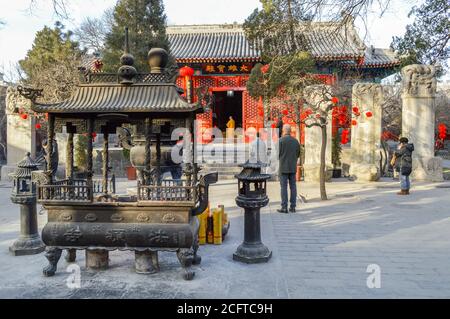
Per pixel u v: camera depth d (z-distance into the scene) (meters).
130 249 4.72
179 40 26.58
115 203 4.67
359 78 21.05
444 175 14.82
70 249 5.12
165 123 4.88
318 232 7.06
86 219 4.75
